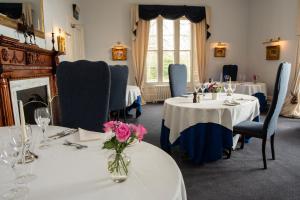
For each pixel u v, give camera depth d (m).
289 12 5.69
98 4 6.62
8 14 2.65
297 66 5.30
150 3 6.84
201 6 7.01
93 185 0.85
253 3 7.05
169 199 0.75
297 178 2.37
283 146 3.28
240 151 3.08
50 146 1.24
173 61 7.23
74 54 5.84
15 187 0.83
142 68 6.92
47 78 3.55
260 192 2.12
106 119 1.82
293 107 5.20
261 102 5.63
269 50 6.36
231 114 2.48
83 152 1.16
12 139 1.05
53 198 0.77
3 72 2.30
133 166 0.98
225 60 7.42
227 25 7.28
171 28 7.08
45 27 3.83
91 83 1.83
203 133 2.51
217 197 2.04
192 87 7.35
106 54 6.82
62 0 4.83
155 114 5.58
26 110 2.86
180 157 2.90
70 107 1.90
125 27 6.80
